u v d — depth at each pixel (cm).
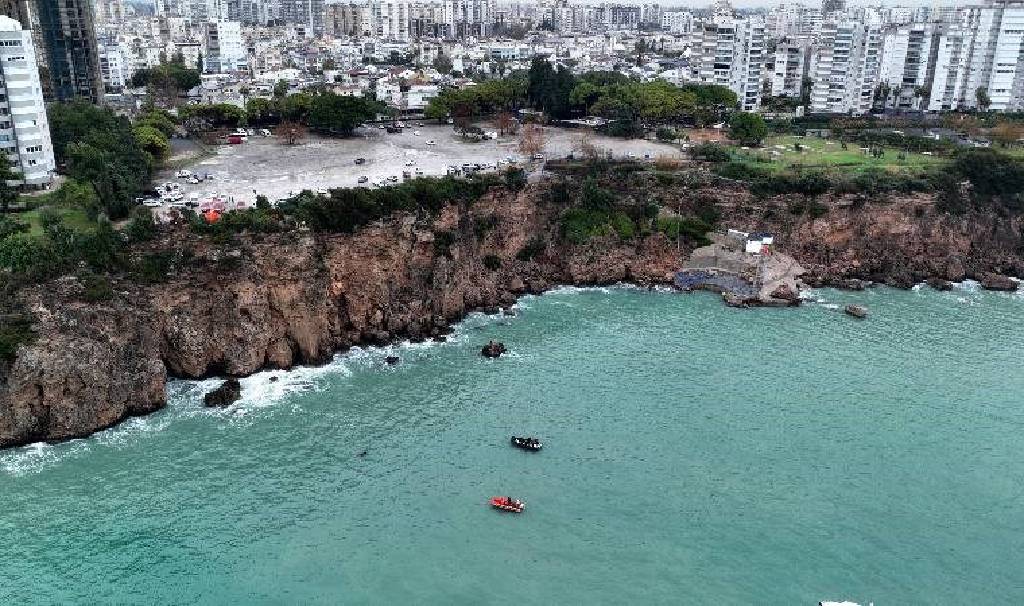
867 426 11125
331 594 7912
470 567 8338
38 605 7694
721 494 9581
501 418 11138
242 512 9062
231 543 8575
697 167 19062
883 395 12012
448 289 14550
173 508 9106
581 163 18650
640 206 17462
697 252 17112
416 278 14262
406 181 15100
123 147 15800
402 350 13438
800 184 17925
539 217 16875
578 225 16825
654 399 11744
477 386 12069
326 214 13200
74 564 8225
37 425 10450
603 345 13650
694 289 16412
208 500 9244
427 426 10900
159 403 11300
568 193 17225
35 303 10644
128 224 12569
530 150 19025
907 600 8000
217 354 12200
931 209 18025
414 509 9200
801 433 10900
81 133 17625
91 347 10731
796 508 9350
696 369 12750
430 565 8350
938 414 11488
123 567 8212
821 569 8400
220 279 12088
